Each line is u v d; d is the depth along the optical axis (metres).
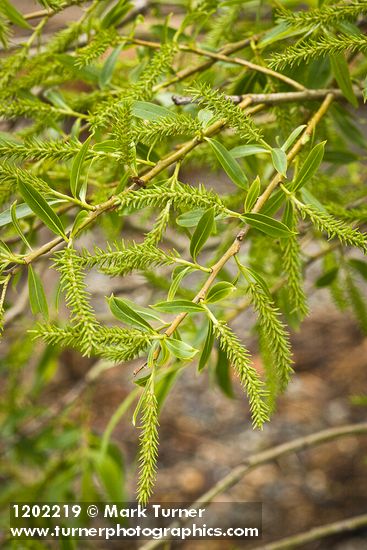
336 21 0.58
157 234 0.53
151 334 0.51
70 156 0.54
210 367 0.87
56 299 0.53
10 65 0.67
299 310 0.60
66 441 0.98
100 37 0.65
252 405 0.51
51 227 0.52
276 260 0.73
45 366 1.05
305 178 0.55
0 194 0.62
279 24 0.64
